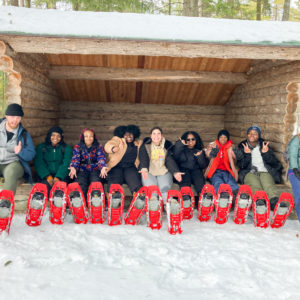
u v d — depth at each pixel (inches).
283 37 183.3
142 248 140.6
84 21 194.1
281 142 221.3
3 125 177.8
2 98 464.8
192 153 206.8
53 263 123.5
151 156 193.3
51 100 297.6
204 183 201.3
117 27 184.4
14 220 171.2
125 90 324.2
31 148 180.5
